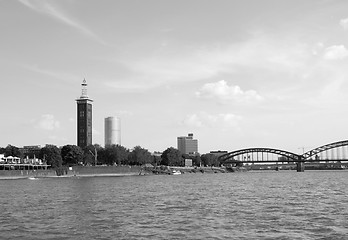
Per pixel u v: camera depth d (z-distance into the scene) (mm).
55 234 51719
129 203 85875
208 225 57000
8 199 97125
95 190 129375
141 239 48406
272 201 87625
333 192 113000
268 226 55875
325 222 58781
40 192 120938
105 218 63875
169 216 65625
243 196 101875
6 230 54594
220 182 187000
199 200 91688
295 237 48938
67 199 96188
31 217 65625
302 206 77688
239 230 53219
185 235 50406
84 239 48844
